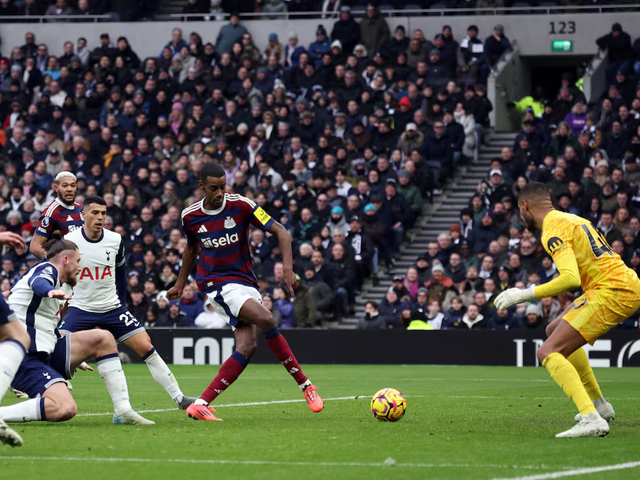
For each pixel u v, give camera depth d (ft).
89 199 52.75
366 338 108.78
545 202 45.11
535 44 148.66
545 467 34.19
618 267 44.14
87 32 162.20
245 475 32.60
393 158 128.67
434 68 141.08
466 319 107.14
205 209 50.49
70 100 148.25
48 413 45.09
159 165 135.13
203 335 110.73
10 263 128.36
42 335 46.09
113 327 53.67
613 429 45.83
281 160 133.69
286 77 144.87
